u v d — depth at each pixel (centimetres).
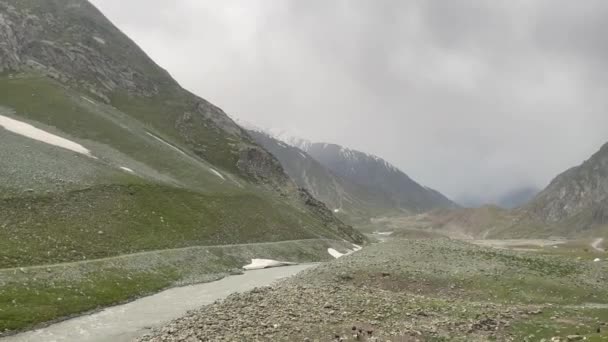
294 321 3297
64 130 10181
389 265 5644
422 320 3381
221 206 10094
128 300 4725
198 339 2930
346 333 3014
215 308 3891
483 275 5206
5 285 3928
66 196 6719
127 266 5556
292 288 4625
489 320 3378
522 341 2914
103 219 6712
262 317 3447
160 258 6278
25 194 6222
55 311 3856
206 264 7012
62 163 7662
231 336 2956
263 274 7250
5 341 3184
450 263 5747
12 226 5431
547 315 3594
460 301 4225
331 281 5216
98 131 11025
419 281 5078
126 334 3516
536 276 5178
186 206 8931
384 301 3959
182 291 5450
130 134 11888
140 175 9106
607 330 3120
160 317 4088
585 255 9881
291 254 9806
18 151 7350
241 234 9375
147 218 7531
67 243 5584
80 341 3294
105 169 8362
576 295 4597
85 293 4428
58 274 4547
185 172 11281
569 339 2831
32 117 10150
